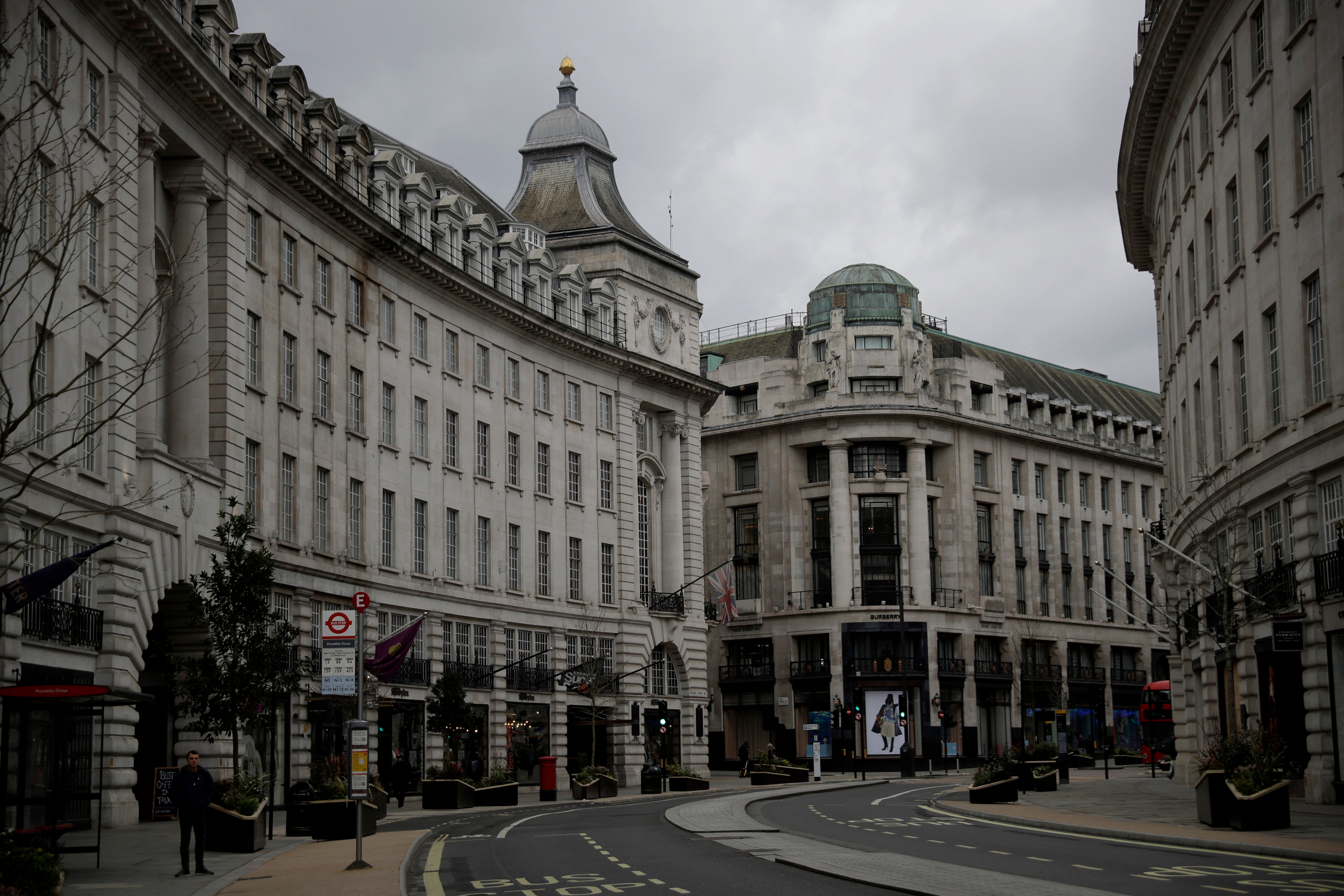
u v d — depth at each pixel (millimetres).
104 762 31453
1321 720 31938
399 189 52906
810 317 94375
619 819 33406
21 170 22656
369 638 48031
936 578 91188
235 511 38969
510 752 56906
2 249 18969
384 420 50312
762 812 35750
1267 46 34594
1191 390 43531
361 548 48188
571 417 63375
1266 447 35062
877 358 90750
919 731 86750
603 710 62031
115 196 32688
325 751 44375
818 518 91375
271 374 42719
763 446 92875
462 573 54625
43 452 28938
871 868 19000
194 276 35469
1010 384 101188
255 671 28781
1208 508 41031
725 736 91562
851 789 54969
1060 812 31750
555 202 70875
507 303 57469
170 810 33750
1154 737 74375
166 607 36719
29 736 21938
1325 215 31234
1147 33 44812
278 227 43656
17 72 27797
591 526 64125
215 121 38812
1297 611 32469
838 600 88250
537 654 56531
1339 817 27359
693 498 72062
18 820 21516
